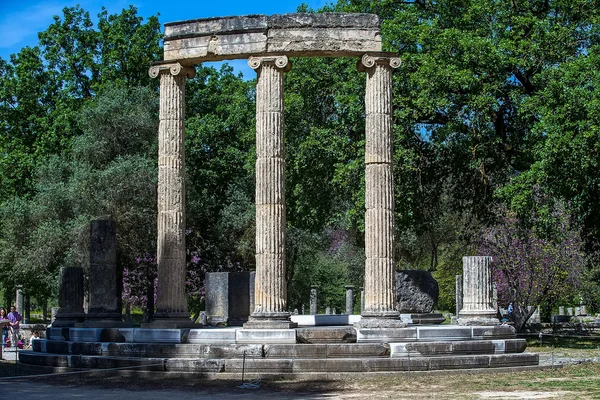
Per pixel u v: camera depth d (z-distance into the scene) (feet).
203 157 179.63
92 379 75.31
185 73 91.81
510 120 134.72
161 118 90.99
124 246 157.38
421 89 121.70
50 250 158.30
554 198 124.16
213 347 77.71
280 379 72.74
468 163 132.16
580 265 160.35
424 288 110.42
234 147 182.60
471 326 84.48
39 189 165.07
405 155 119.85
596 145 104.32
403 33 126.31
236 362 75.15
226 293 116.88
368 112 87.25
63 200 161.27
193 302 197.36
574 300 209.67
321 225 147.23
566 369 78.54
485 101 117.08
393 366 75.15
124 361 78.28
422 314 108.06
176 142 90.68
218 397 62.59
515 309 138.31
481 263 88.02
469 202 152.76
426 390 64.39
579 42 125.18
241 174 184.24
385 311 84.38
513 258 138.51
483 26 128.67
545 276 139.95
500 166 133.08
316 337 79.25
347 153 127.24
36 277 167.12
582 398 56.54
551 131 108.68
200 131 172.45
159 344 80.02
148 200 158.81
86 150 161.38
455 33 119.85
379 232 85.46
